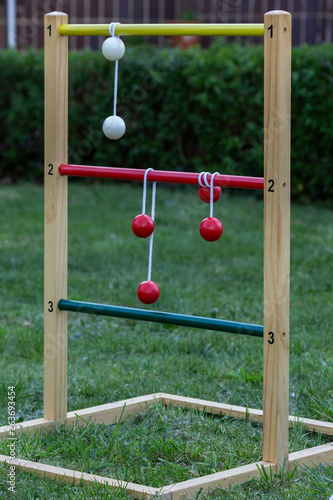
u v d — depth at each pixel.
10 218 8.07
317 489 2.64
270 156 2.65
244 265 6.34
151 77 9.52
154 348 4.33
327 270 6.20
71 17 12.70
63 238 3.12
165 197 9.15
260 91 9.02
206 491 2.59
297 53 8.75
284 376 2.73
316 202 9.06
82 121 9.94
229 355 4.25
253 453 2.93
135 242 7.14
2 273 6.00
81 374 3.84
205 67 9.20
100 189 9.64
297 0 12.16
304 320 4.78
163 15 12.63
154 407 3.38
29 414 3.40
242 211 8.55
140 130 9.84
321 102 8.66
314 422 3.20
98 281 5.75
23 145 10.37
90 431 3.12
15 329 4.61
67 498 2.54
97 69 9.77
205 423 3.26
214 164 9.42
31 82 10.15
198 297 5.34
